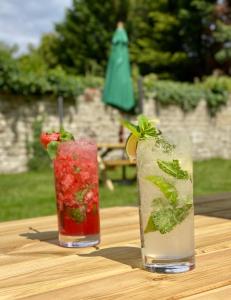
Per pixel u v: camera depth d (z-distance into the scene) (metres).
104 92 9.05
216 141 13.41
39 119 9.93
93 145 1.27
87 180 1.23
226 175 9.02
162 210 0.93
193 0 21.31
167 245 0.94
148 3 24.48
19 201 6.05
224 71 22.20
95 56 25.88
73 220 1.23
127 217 1.65
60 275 0.96
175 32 22.62
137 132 0.97
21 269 1.03
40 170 9.88
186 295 0.80
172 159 0.93
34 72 9.74
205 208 1.77
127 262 1.04
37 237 1.39
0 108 9.48
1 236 1.43
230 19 21.28
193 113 12.87
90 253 1.15
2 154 9.51
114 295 0.81
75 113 10.55
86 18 25.72
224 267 0.96
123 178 8.13
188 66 22.92
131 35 24.80
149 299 0.78
